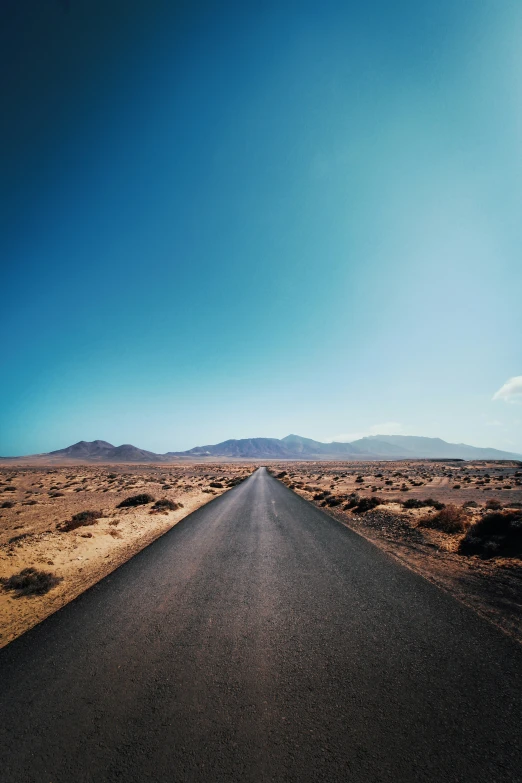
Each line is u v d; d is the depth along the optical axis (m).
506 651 4.27
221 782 2.49
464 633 4.74
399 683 3.67
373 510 16.61
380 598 6.08
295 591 6.54
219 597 6.31
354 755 2.71
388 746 2.80
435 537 10.48
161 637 4.84
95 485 40.91
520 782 2.45
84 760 2.74
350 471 74.06
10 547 9.61
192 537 11.70
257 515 16.61
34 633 5.06
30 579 7.20
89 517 14.65
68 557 9.19
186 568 8.14
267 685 3.69
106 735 3.01
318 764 2.63
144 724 3.13
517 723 3.04
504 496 21.48
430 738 2.88
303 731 2.99
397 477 46.75
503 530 8.80
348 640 4.64
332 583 6.94
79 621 5.41
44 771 2.65
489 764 2.61
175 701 3.45
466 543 8.97
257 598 6.24
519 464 88.06
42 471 79.62
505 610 5.40
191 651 4.44
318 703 3.36
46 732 3.07
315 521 14.76
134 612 5.71
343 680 3.74
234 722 3.13
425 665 4.00
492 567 7.43
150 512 17.55
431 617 5.26
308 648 4.46
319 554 9.22
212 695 3.53
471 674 3.81
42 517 17.91
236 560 8.77
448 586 6.53
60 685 3.77
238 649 4.47
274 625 5.15
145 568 8.19
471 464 92.31
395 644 4.51
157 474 73.94
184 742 2.90
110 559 9.28
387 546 9.95
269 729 3.03
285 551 9.60
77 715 3.28
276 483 42.19
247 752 2.78
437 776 2.51
